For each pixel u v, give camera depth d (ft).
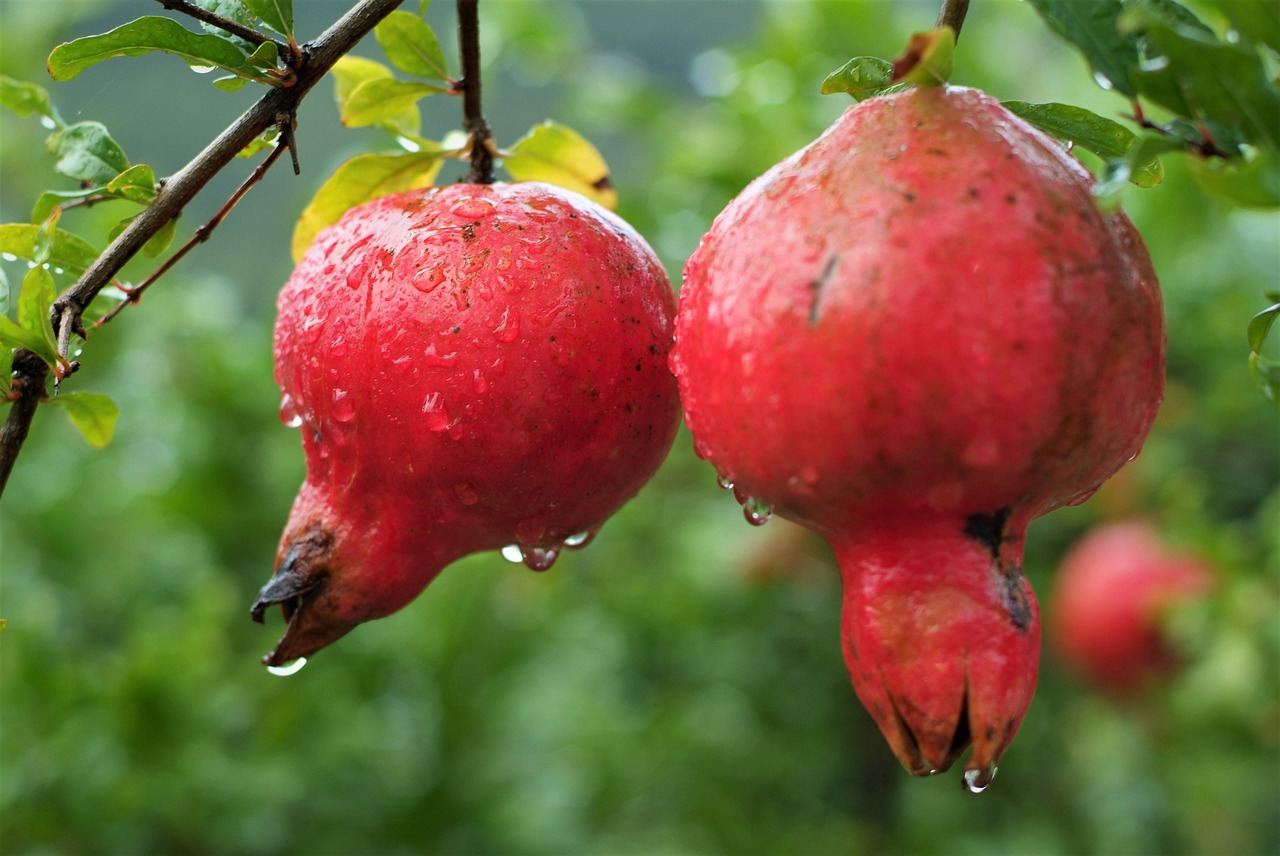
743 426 1.79
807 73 3.99
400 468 1.93
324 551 1.97
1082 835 5.36
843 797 5.33
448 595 3.88
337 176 2.11
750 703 4.94
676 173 4.12
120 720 3.12
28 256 2.02
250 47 1.95
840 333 1.76
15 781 3.02
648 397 1.94
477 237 1.92
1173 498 4.36
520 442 1.91
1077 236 1.77
